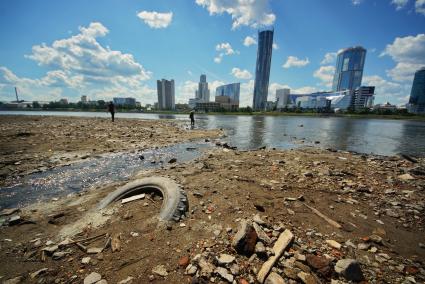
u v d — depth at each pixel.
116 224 4.34
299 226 4.35
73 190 6.90
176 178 7.44
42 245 3.81
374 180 7.68
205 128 30.38
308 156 11.92
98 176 8.27
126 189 5.86
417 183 7.31
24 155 10.67
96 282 2.87
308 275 2.92
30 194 6.53
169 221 4.32
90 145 13.69
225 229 4.09
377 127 41.88
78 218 4.81
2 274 3.11
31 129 19.59
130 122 32.22
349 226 4.41
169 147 14.71
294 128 34.66
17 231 4.34
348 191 6.45
